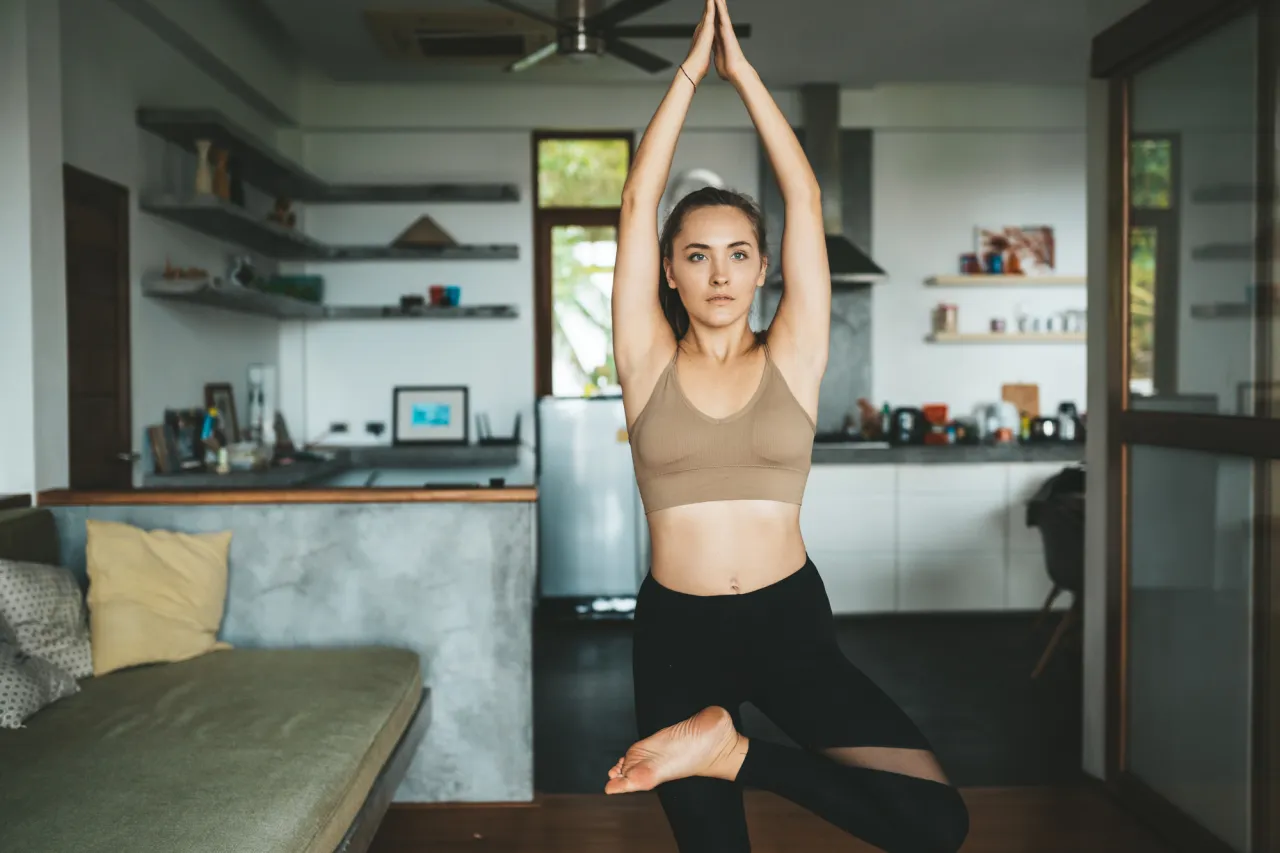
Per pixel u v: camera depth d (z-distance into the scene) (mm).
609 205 6250
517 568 3025
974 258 6340
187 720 2252
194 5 4371
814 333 1367
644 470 1380
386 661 2809
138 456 3979
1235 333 2488
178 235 4547
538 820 2916
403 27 4902
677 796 1314
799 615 1341
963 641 5082
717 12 1347
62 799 1794
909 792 1227
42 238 3170
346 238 6242
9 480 3078
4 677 2221
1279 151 2318
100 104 3781
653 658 1369
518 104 6109
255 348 5688
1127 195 3014
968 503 5586
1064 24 4992
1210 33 2584
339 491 3020
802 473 1373
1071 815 2934
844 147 6312
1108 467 3121
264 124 5809
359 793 2113
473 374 6262
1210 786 2613
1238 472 2500
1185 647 2740
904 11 4805
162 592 2797
